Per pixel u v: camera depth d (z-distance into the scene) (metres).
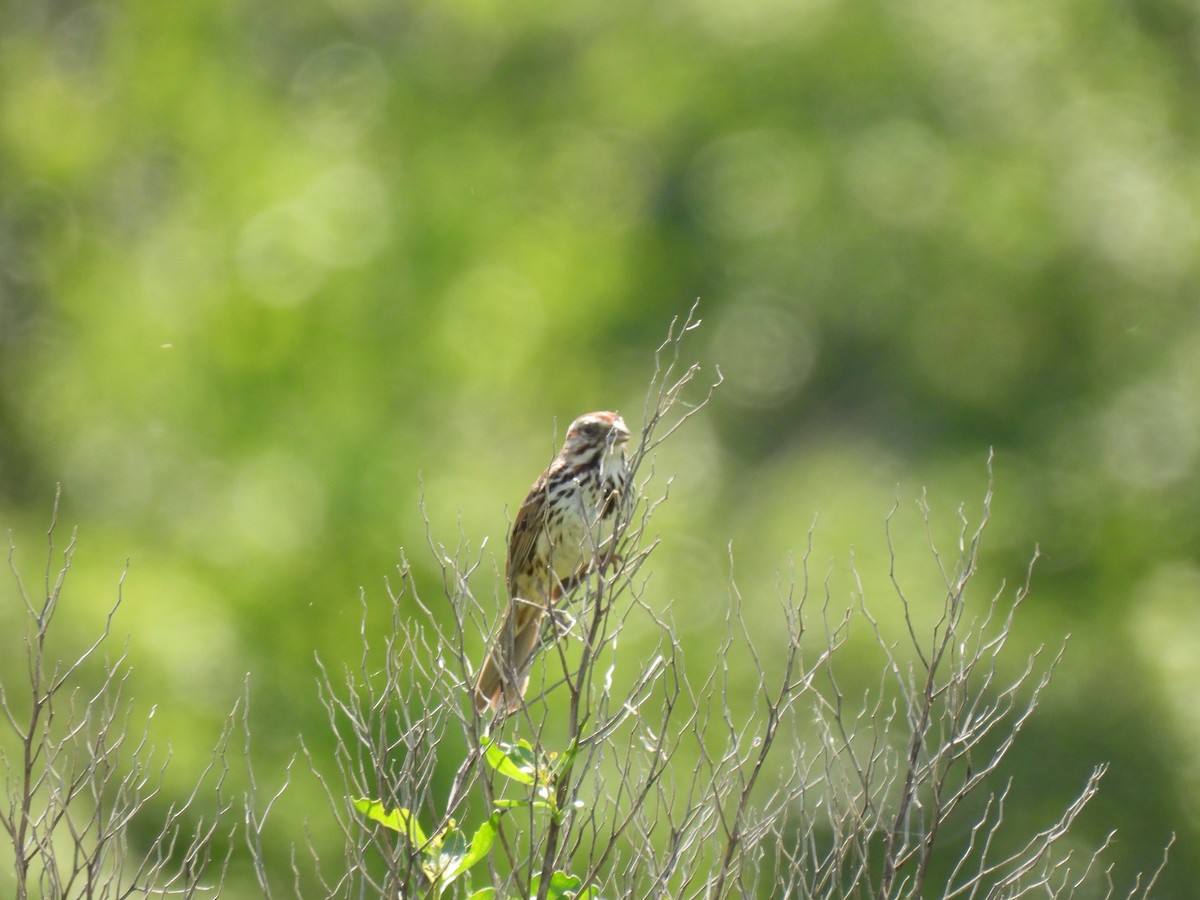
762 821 6.33
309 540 14.65
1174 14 19.83
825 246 19.47
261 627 14.19
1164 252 18.36
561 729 10.52
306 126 19.19
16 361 17.48
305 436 15.50
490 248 18.33
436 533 14.48
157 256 17.42
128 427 16.09
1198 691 16.20
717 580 16.44
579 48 20.75
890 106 19.52
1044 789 15.34
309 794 12.77
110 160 19.02
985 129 19.25
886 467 18.73
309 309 16.36
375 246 17.20
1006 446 18.41
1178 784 15.53
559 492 9.39
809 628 15.30
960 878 13.40
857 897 6.09
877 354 19.80
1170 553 17.59
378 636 13.59
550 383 18.11
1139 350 18.39
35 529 15.40
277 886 11.85
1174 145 19.12
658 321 20.02
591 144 20.41
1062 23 19.48
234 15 19.52
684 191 20.41
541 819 6.54
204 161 18.50
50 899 5.96
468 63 20.69
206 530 15.16
